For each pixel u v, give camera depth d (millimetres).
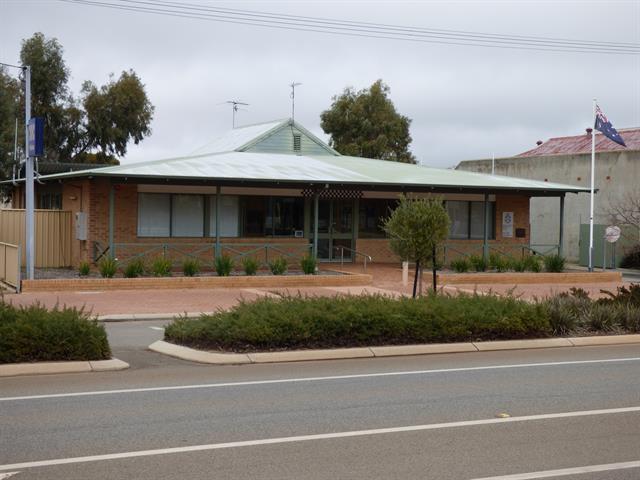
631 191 36406
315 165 29844
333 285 23672
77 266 25719
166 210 26141
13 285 20719
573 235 39281
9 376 10484
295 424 8070
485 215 28688
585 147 43375
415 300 14586
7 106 41125
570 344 14195
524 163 41469
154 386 9914
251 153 32250
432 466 6711
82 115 52656
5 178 40469
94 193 24875
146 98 54562
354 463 6762
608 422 8352
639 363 12258
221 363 11680
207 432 7699
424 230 17031
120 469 6512
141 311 17688
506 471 6598
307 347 12617
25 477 6281
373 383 10320
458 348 13273
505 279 26016
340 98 54219
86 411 8492
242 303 13562
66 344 11109
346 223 30062
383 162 34094
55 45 51344
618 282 27656
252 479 6297
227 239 27219
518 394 9742
